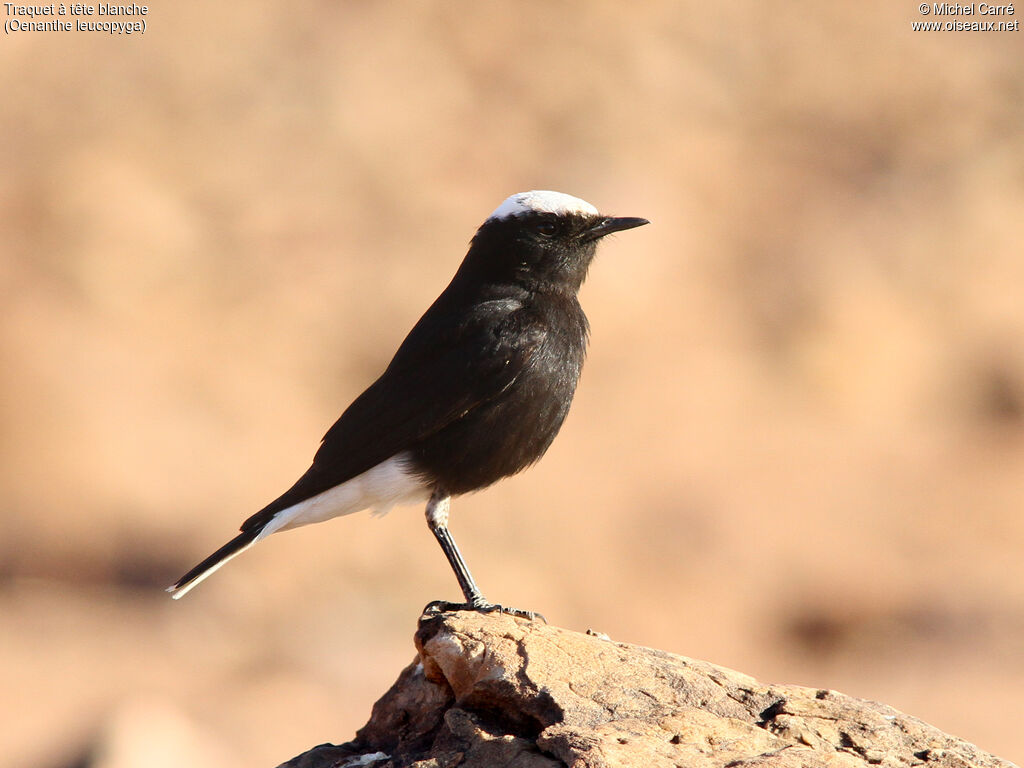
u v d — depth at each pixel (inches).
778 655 804.6
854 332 1064.8
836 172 1211.2
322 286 1002.7
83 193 1008.2
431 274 1026.7
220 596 759.1
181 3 1212.5
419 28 1243.2
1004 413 1057.5
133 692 639.1
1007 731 694.5
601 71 1237.7
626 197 1114.7
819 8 1370.6
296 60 1189.7
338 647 725.3
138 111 1111.6
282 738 609.6
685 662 258.2
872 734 236.4
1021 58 1364.4
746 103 1262.3
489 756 227.8
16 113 1082.1
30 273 936.9
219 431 874.1
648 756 218.4
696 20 1326.3
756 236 1130.7
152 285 967.6
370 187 1091.3
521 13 1278.3
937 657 792.9
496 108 1183.6
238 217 1044.5
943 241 1163.3
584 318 354.3
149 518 804.6
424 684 264.5
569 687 240.5
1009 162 1242.0
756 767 217.5
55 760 554.6
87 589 763.4
